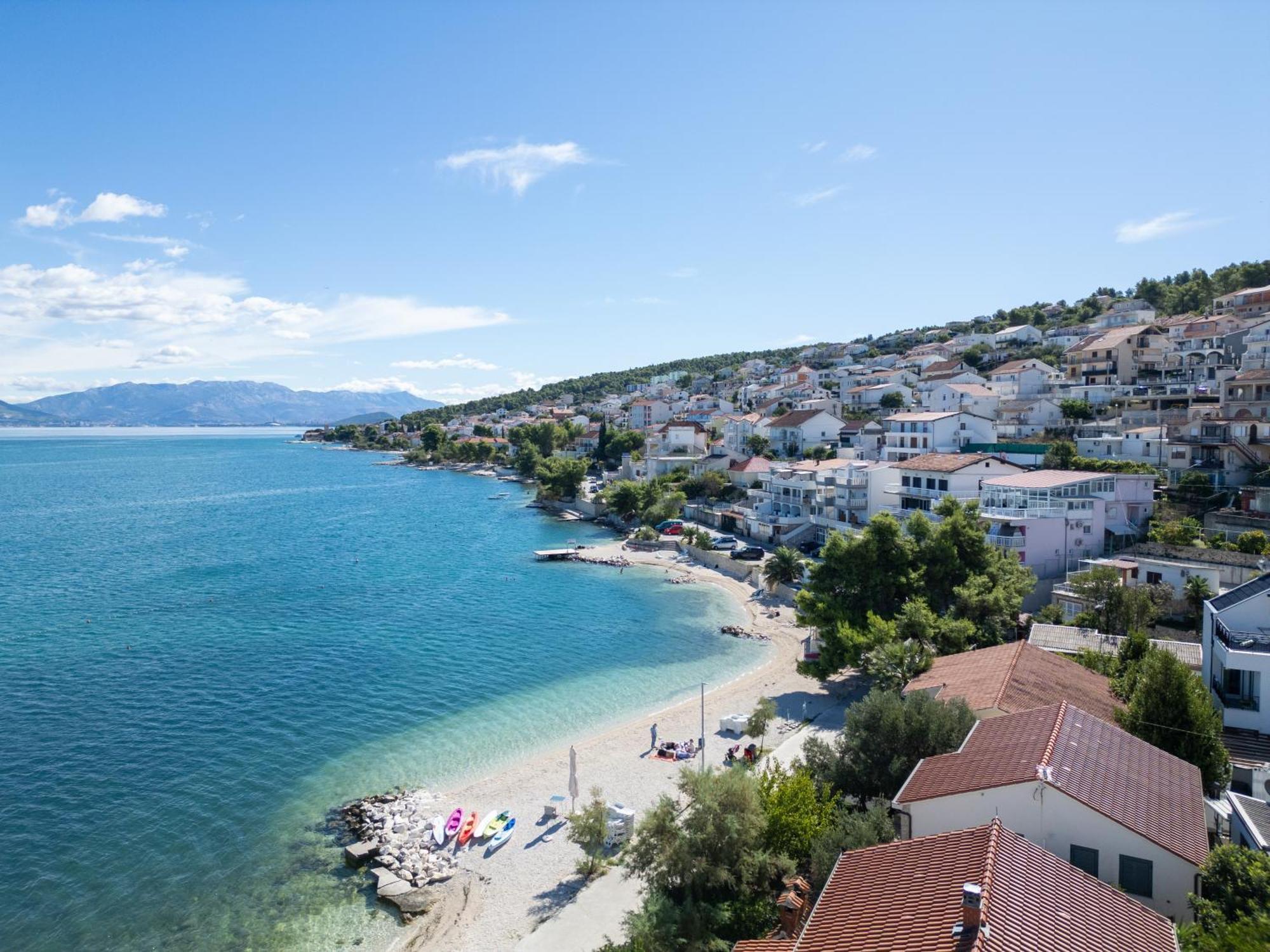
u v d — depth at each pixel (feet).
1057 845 86.84
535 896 119.44
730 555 354.13
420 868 126.82
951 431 368.07
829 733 170.19
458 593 313.53
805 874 101.19
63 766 162.20
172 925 114.93
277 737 177.17
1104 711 128.16
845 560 205.57
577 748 170.50
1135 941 65.46
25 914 116.88
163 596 306.35
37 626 262.88
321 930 113.70
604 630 262.88
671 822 105.70
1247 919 66.33
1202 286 599.57
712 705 192.44
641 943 90.22
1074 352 497.05
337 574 347.97
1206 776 111.14
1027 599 234.58
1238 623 136.56
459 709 194.29
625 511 467.52
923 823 93.71
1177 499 282.56
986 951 58.59
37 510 567.18
